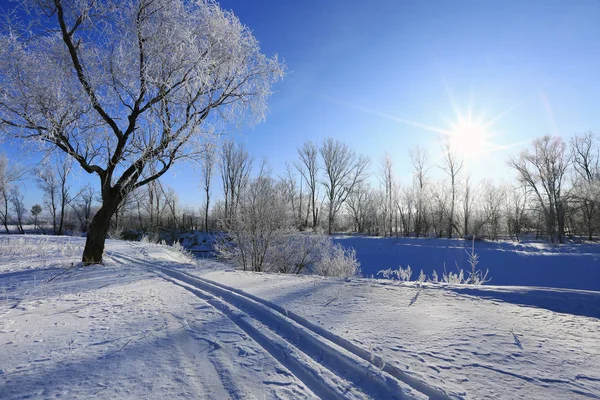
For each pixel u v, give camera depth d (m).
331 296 5.56
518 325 4.02
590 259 21.31
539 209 35.78
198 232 40.12
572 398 2.45
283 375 2.90
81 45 8.47
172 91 8.80
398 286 6.35
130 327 4.14
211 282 7.04
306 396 2.56
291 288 6.25
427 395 2.56
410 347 3.36
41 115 7.90
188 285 6.93
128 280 7.54
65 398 2.51
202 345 3.56
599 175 36.16
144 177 9.87
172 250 18.38
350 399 2.50
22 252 12.84
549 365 2.97
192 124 9.07
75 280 7.51
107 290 6.39
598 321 4.14
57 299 5.64
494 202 39.09
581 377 2.76
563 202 32.97
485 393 2.51
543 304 4.90
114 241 22.25
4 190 35.97
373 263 26.41
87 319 4.48
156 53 8.46
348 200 53.41
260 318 4.50
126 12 8.34
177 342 3.65
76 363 3.12
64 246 15.05
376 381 2.72
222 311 4.89
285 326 4.11
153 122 8.73
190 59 8.46
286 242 15.58
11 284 7.04
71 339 3.74
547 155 34.97
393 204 45.47
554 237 32.81
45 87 8.00
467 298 5.33
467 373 2.82
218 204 41.19
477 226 36.16
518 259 23.09
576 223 35.41
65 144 8.55
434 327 3.95
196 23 8.88
